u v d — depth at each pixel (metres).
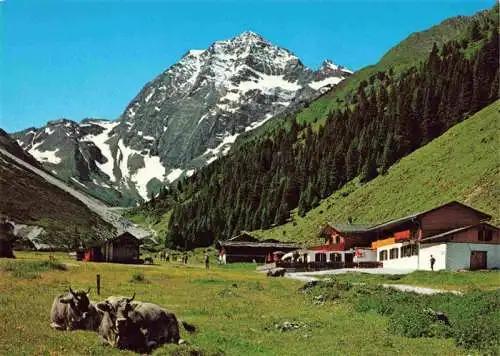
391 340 31.31
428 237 103.88
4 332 28.30
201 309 41.53
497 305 38.47
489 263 95.56
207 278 72.81
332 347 29.45
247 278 78.38
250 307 44.38
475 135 173.38
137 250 125.06
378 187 190.00
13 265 66.25
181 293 52.62
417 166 182.75
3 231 97.50
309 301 50.59
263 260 165.12
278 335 32.81
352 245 134.12
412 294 47.97
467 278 71.75
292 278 81.75
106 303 27.98
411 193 165.50
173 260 168.88
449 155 172.62
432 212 108.19
